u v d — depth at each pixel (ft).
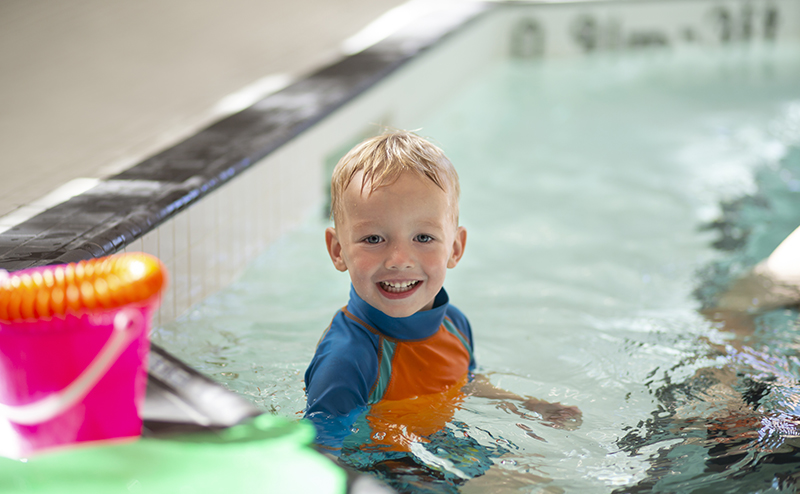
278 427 2.64
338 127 9.55
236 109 9.04
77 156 7.45
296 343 5.29
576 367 4.93
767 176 10.19
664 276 6.89
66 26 15.25
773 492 3.34
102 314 2.35
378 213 3.97
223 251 6.56
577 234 8.13
